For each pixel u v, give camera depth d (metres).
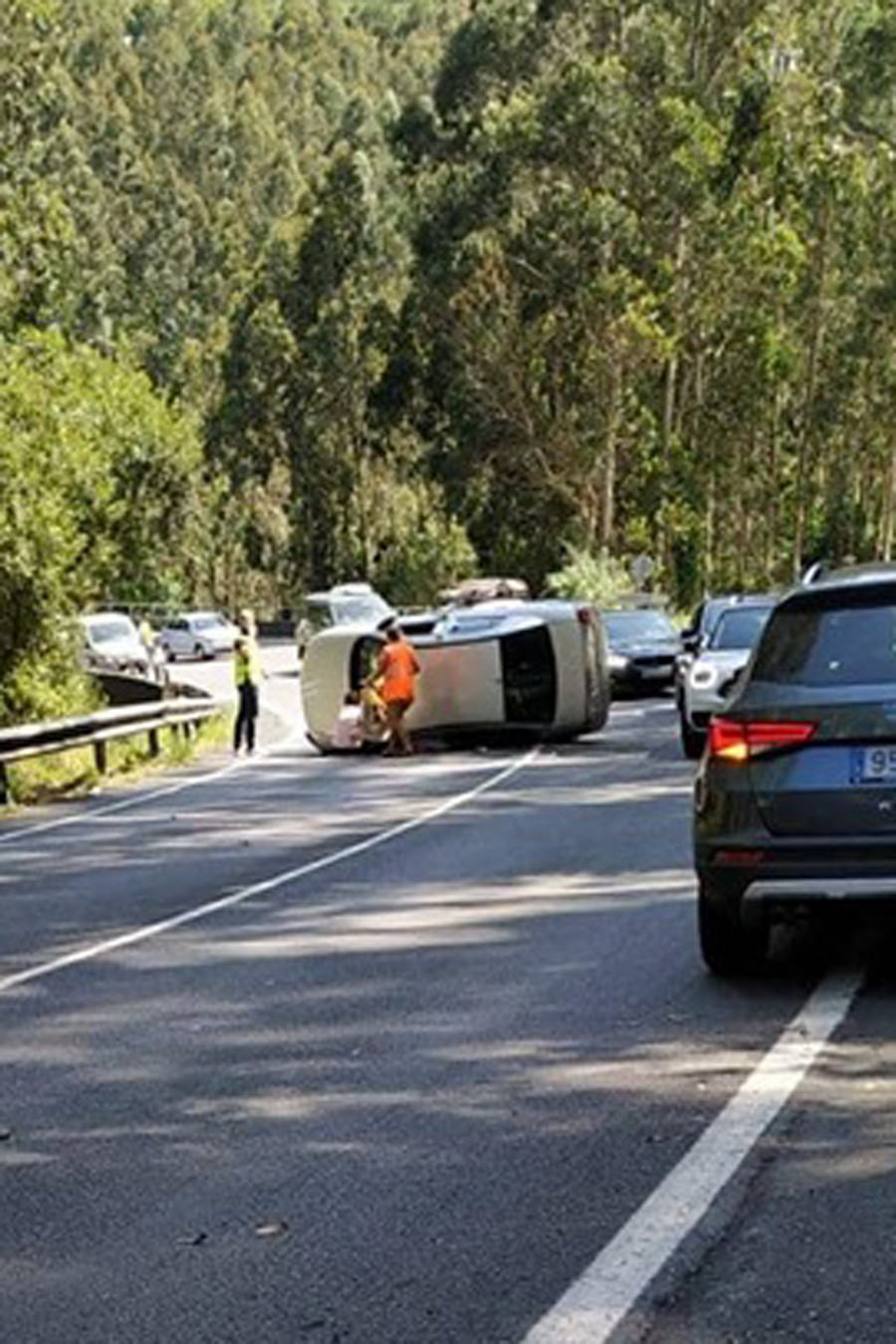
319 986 14.93
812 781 13.26
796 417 116.19
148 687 52.09
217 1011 14.12
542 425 96.31
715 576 116.00
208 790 34.03
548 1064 11.88
